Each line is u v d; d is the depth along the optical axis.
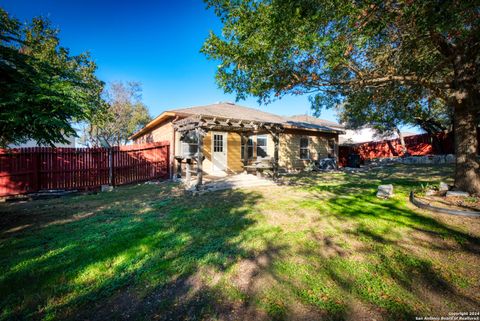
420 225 4.12
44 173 8.77
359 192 7.27
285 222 4.58
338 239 3.66
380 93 7.48
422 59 5.89
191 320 2.05
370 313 2.07
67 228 4.45
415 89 7.45
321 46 4.14
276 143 10.70
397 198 6.02
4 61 4.76
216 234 3.99
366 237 3.70
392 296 2.29
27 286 2.57
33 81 4.71
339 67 5.80
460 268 2.75
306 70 5.82
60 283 2.62
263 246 3.48
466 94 5.60
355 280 2.56
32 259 3.14
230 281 2.61
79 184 9.48
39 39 11.27
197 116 8.23
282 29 4.23
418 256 3.05
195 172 11.98
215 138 12.98
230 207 5.88
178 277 2.72
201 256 3.19
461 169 6.20
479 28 4.15
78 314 2.16
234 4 4.86
